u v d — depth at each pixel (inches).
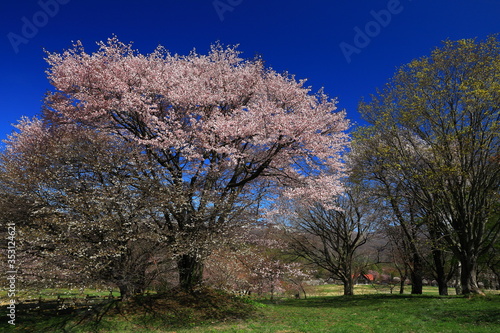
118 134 554.9
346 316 512.7
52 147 509.0
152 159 537.0
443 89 638.5
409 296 753.6
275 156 546.3
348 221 1012.5
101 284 426.0
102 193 450.6
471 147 607.8
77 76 513.0
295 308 601.9
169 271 530.9
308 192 554.3
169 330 415.5
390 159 723.4
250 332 396.5
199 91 534.9
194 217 505.0
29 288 406.0
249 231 586.6
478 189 629.9
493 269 931.3
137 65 554.6
